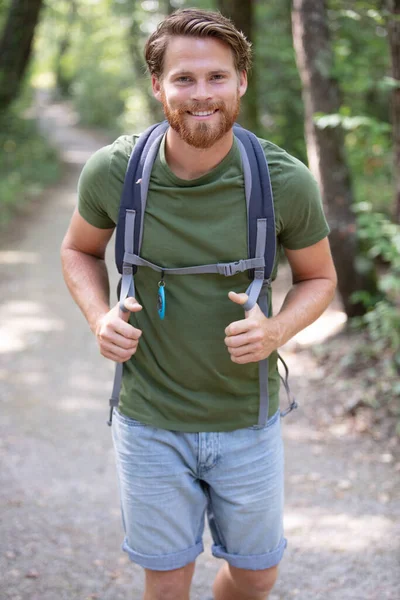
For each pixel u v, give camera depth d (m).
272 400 1.92
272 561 1.98
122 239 1.80
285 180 1.76
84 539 3.06
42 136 21.97
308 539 3.07
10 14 14.55
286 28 9.70
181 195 1.73
